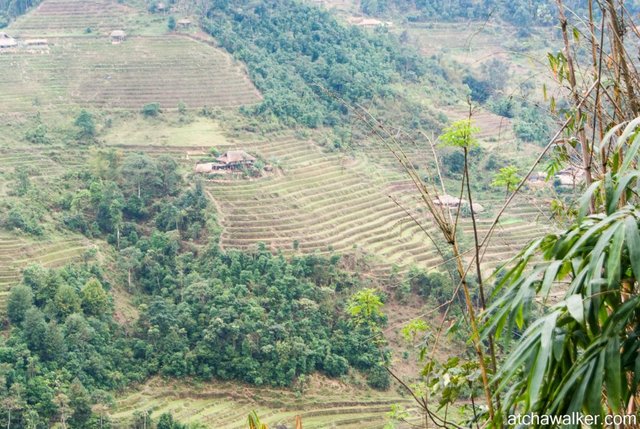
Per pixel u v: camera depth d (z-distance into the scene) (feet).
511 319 17.70
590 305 16.40
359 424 130.00
